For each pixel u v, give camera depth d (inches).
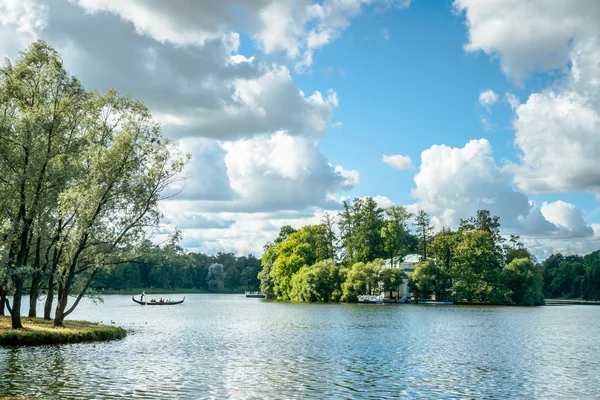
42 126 1659.7
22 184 1635.1
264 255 7342.5
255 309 4357.8
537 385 1160.2
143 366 1306.6
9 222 1683.1
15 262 1694.1
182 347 1721.2
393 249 5940.0
